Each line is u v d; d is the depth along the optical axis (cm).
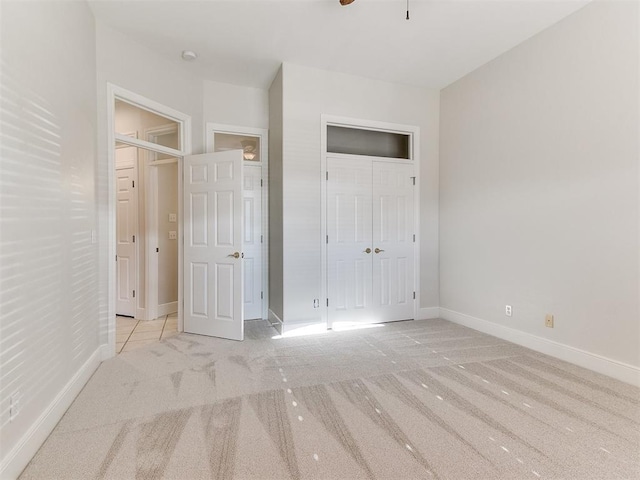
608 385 234
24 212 158
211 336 349
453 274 402
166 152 343
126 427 185
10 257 147
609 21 244
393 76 382
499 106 336
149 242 411
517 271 319
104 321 282
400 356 291
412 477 148
